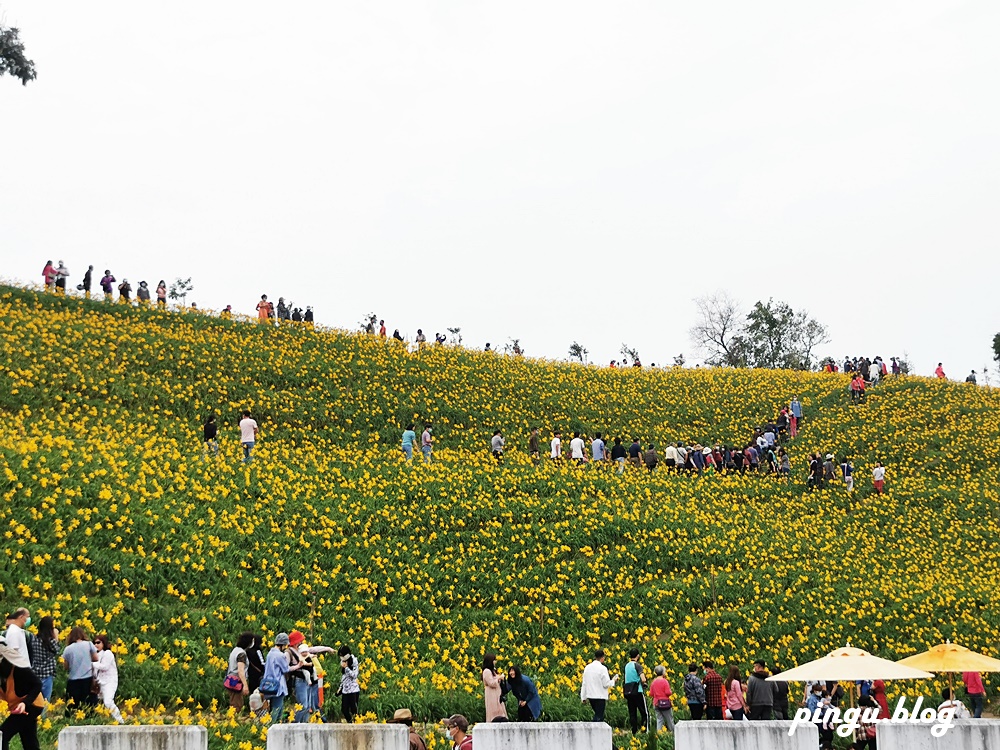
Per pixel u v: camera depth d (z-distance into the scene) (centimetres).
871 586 3509
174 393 4206
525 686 2039
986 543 4159
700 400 5788
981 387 6131
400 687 2342
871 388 6038
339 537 3170
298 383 4706
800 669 2075
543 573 3250
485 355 5872
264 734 1762
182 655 2280
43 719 1658
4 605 2284
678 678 2736
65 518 2695
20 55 5375
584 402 5466
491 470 4059
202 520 2973
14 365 3912
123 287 5212
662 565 3466
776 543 3825
